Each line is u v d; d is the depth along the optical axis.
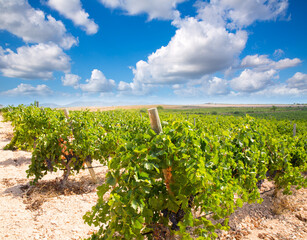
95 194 5.05
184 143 2.42
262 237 3.35
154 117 2.57
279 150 5.00
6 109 15.90
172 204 2.32
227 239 3.35
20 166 7.06
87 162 5.73
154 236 2.41
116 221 2.17
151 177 2.28
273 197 4.89
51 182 5.75
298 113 56.25
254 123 5.44
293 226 3.62
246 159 3.98
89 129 6.06
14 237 3.31
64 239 3.32
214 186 2.69
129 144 2.40
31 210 4.26
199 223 2.35
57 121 7.10
